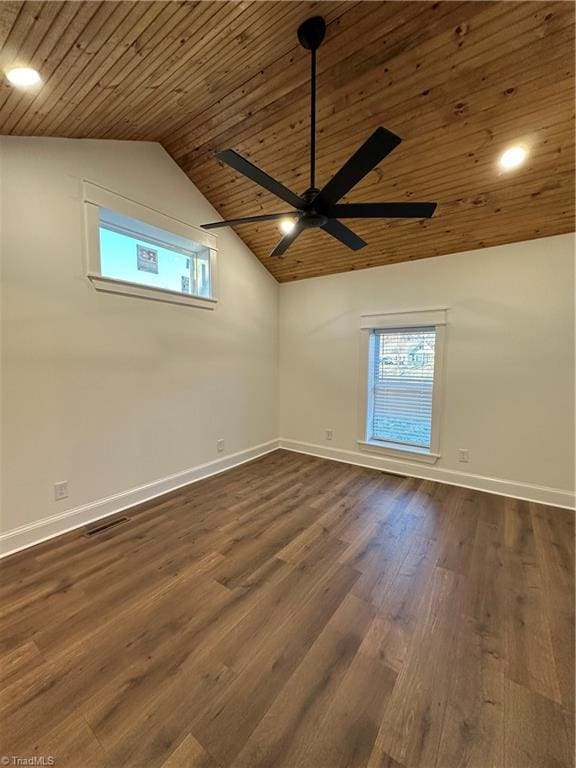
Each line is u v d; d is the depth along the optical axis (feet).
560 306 9.71
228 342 12.89
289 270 14.37
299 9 5.34
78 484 8.65
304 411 15.11
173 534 8.34
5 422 7.37
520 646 5.19
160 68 6.14
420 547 7.82
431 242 10.91
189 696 4.41
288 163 9.27
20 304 7.47
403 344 12.73
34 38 4.72
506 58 6.08
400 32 5.90
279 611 5.90
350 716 4.17
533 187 8.38
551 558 7.40
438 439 11.76
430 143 7.83
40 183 7.67
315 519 9.12
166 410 10.74
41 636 5.33
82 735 3.96
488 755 3.79
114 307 9.20
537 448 10.21
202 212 11.43
